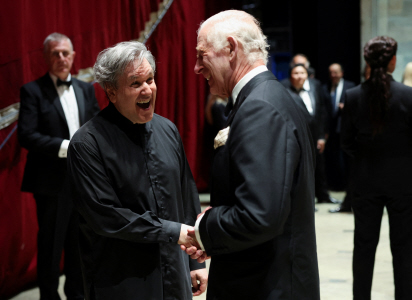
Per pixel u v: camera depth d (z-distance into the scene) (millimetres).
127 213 1681
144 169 1783
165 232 1676
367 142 2758
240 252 1472
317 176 6387
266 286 1432
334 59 7543
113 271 1729
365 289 2838
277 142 1366
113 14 4559
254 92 1448
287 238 1442
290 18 8344
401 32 6605
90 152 1711
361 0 6676
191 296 1938
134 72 1693
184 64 6309
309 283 1480
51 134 3186
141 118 1756
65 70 3232
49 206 3182
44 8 3691
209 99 5766
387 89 2668
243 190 1345
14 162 3518
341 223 5348
